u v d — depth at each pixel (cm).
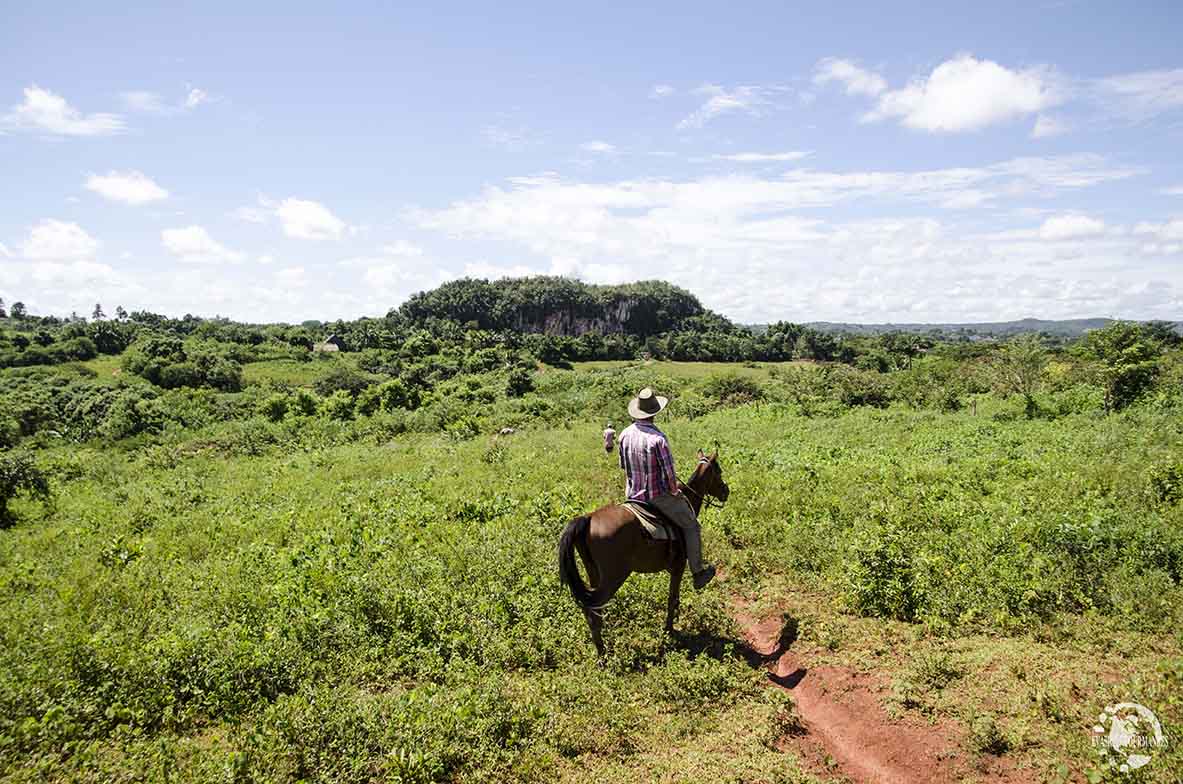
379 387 4797
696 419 3044
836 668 642
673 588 711
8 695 552
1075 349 3425
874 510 996
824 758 532
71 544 1120
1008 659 610
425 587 807
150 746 521
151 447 3256
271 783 475
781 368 8562
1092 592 698
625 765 529
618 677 642
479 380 6194
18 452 1611
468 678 630
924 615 703
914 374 3378
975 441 1694
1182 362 2422
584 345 11912
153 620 744
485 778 504
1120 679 564
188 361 6781
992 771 488
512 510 1157
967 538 848
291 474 1950
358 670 643
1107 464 1138
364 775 496
